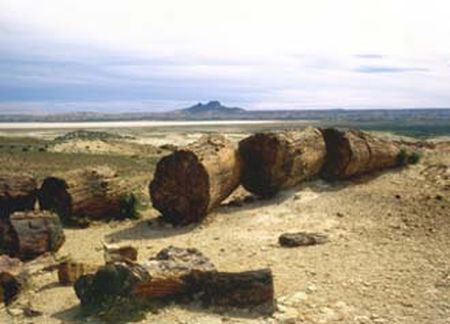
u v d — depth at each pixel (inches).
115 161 1397.6
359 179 832.9
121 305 393.7
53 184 691.4
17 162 1295.5
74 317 396.2
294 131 794.8
